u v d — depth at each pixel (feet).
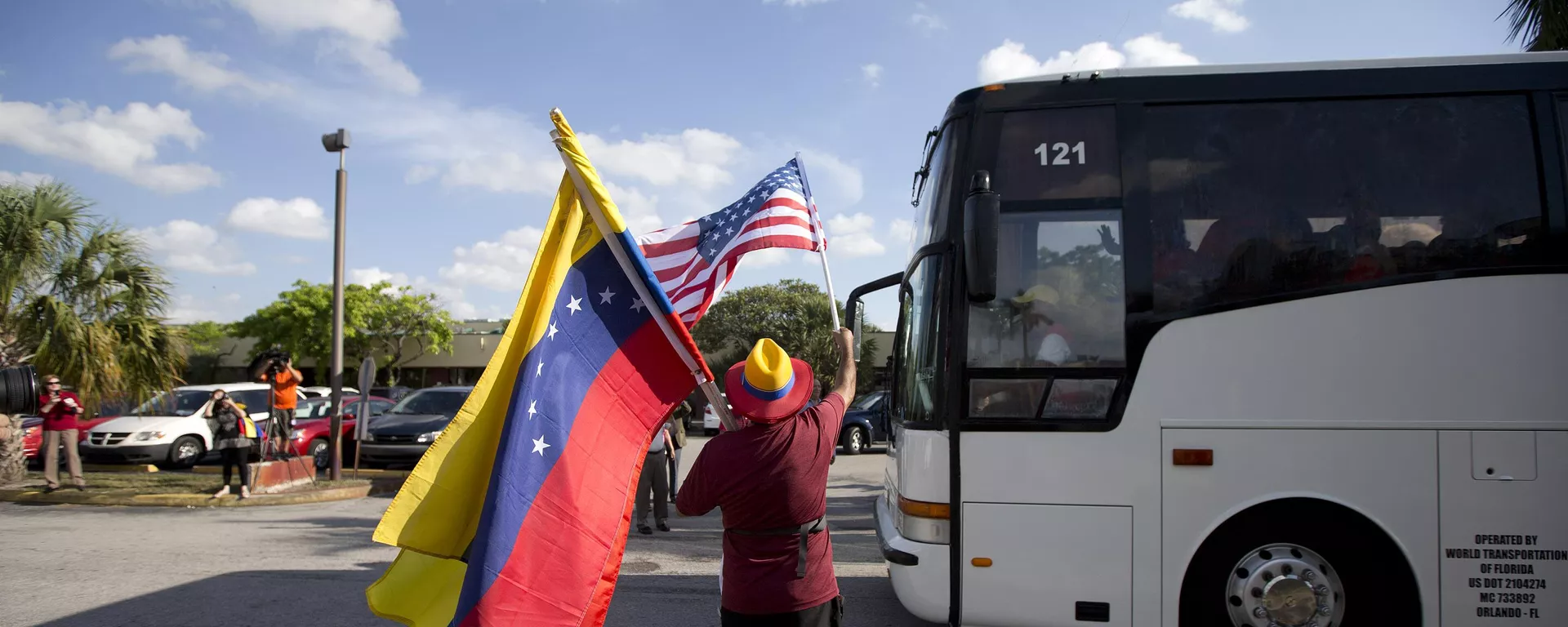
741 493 10.25
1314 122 15.56
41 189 43.32
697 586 23.81
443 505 11.37
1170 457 14.78
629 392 11.89
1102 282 15.29
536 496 11.04
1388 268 14.89
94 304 44.52
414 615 11.59
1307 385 14.69
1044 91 16.14
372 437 50.62
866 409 69.36
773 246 19.21
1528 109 15.38
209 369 153.38
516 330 11.78
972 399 15.31
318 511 38.19
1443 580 14.34
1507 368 14.52
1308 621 14.78
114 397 45.11
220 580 24.45
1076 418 15.05
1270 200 15.28
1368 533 14.80
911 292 18.07
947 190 16.10
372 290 151.94
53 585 23.77
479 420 11.54
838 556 27.86
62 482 45.42
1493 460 14.39
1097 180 15.64
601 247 12.00
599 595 11.37
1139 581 14.67
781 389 10.35
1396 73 15.67
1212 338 14.92
